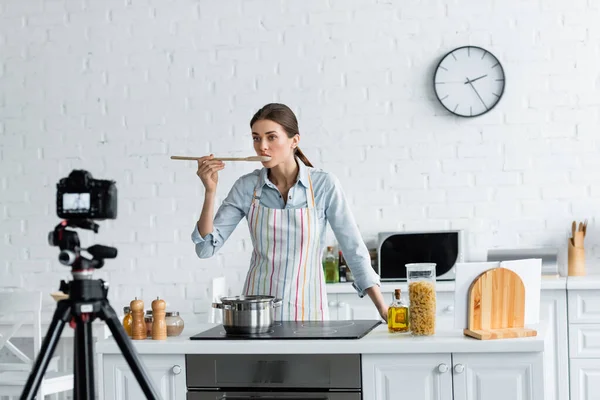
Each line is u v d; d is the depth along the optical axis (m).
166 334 3.11
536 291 3.04
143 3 5.41
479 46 5.10
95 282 2.42
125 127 5.42
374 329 3.17
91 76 5.45
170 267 5.36
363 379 2.88
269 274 3.41
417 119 5.16
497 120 5.09
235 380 2.95
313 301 3.43
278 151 3.33
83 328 2.41
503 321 2.97
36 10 5.51
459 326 2.97
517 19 5.07
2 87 5.54
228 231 3.50
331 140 5.22
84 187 2.40
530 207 5.06
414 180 5.16
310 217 3.38
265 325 3.06
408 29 5.16
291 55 5.27
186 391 2.99
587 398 4.56
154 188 5.39
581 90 5.02
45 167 5.48
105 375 3.04
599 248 4.99
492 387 2.82
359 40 5.21
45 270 5.47
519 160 5.07
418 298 2.98
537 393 2.80
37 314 4.45
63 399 5.36
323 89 5.23
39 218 5.48
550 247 5.04
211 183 3.32
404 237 4.91
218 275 5.33
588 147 5.02
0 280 5.50
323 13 5.24
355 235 3.39
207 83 5.35
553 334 4.59
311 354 2.90
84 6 5.46
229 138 5.33
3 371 4.78
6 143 5.52
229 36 5.33
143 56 5.41
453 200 5.12
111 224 5.41
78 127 5.46
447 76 5.11
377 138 5.19
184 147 5.37
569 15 5.03
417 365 2.86
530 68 5.06
